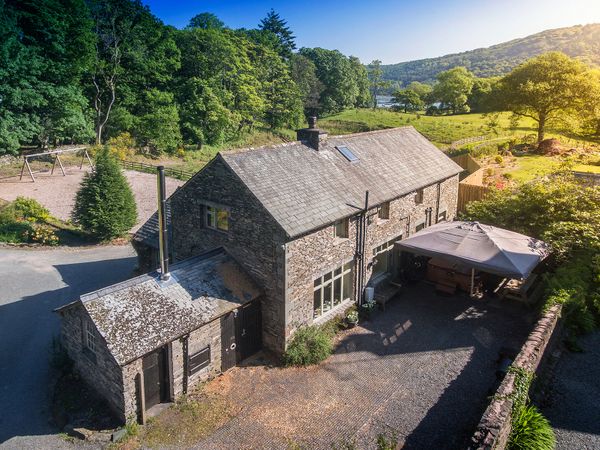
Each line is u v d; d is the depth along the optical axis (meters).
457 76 117.38
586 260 20.25
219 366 16.47
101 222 30.03
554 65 58.72
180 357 15.01
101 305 14.20
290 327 17.28
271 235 16.62
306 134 21.42
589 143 61.06
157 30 60.56
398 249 21.61
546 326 15.45
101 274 25.62
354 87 115.00
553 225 22.16
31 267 26.27
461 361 16.97
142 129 59.09
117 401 14.17
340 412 14.42
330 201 18.69
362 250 20.20
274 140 78.50
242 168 17.66
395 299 22.11
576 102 56.19
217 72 68.25
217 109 65.12
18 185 40.06
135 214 32.16
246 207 17.28
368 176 21.70
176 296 15.61
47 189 39.31
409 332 19.11
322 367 16.89
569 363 15.91
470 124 88.56
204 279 16.78
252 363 17.27
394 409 14.48
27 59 42.66
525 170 45.31
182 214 20.41
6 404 15.28
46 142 50.25
